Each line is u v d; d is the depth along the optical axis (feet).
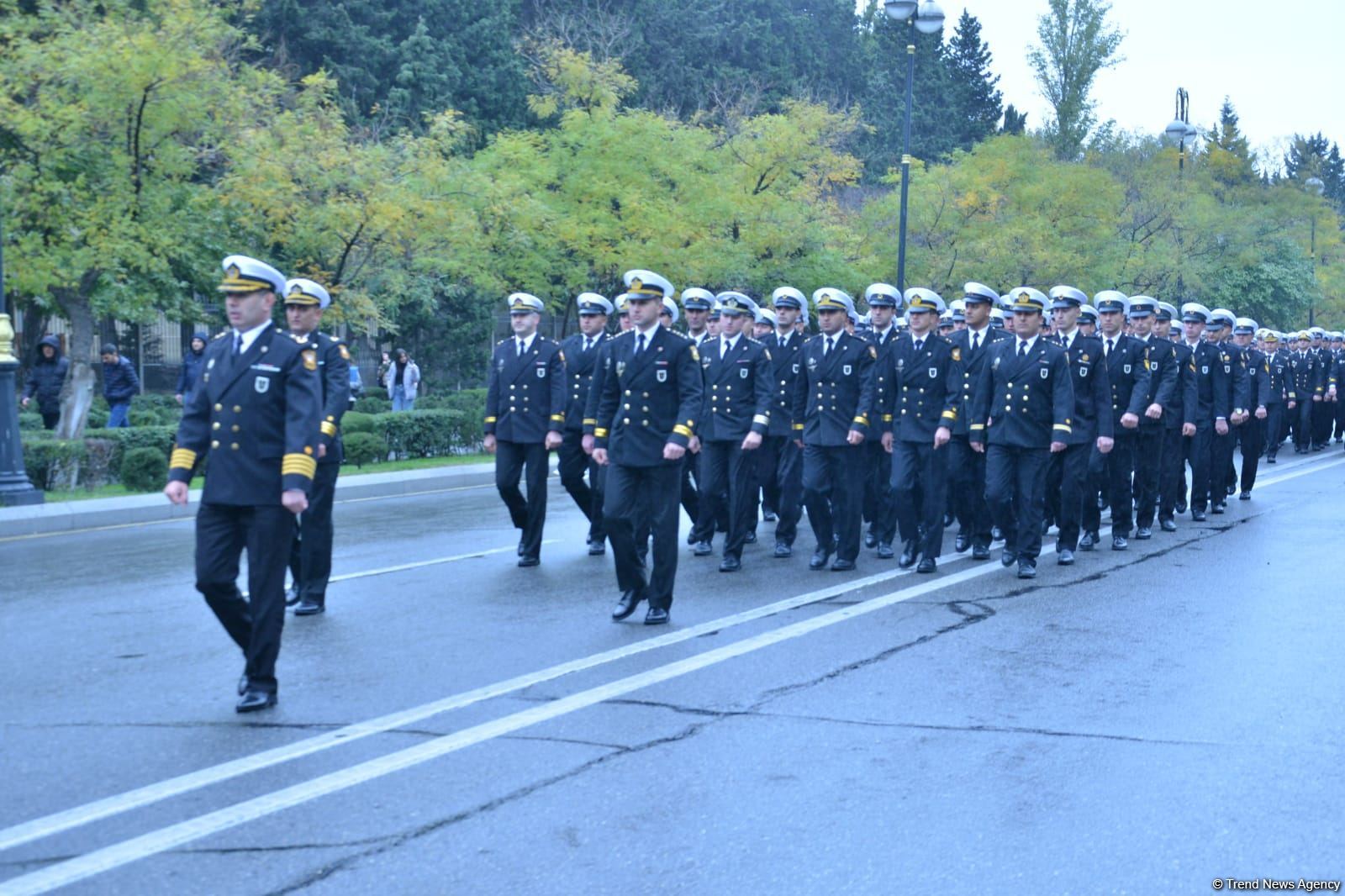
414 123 108.37
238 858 15.42
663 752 19.35
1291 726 20.77
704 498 38.81
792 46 178.60
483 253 84.12
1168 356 42.93
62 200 60.03
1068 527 37.42
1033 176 112.27
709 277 93.81
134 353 107.34
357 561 37.60
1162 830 16.35
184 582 34.37
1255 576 34.99
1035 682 23.45
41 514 45.47
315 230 70.69
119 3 63.57
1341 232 196.65
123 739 19.99
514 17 133.39
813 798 17.48
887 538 39.04
